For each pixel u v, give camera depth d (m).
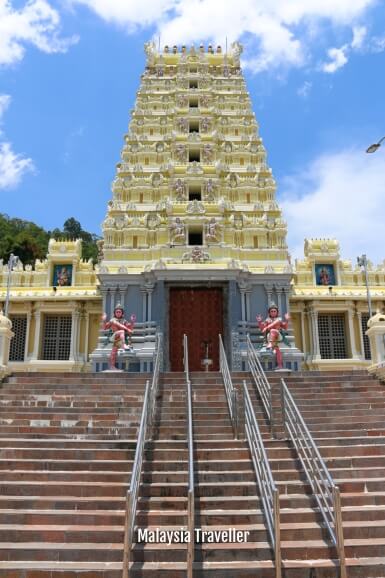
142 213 31.30
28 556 9.16
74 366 31.06
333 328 32.91
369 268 34.50
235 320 27.23
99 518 10.15
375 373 19.03
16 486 11.21
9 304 32.44
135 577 8.59
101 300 32.28
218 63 40.06
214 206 30.91
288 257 30.47
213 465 12.09
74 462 12.23
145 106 36.41
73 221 92.00
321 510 10.00
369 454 13.15
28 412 15.69
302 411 15.77
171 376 19.17
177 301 28.56
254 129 35.19
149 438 13.94
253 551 9.17
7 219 78.19
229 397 15.61
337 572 8.72
